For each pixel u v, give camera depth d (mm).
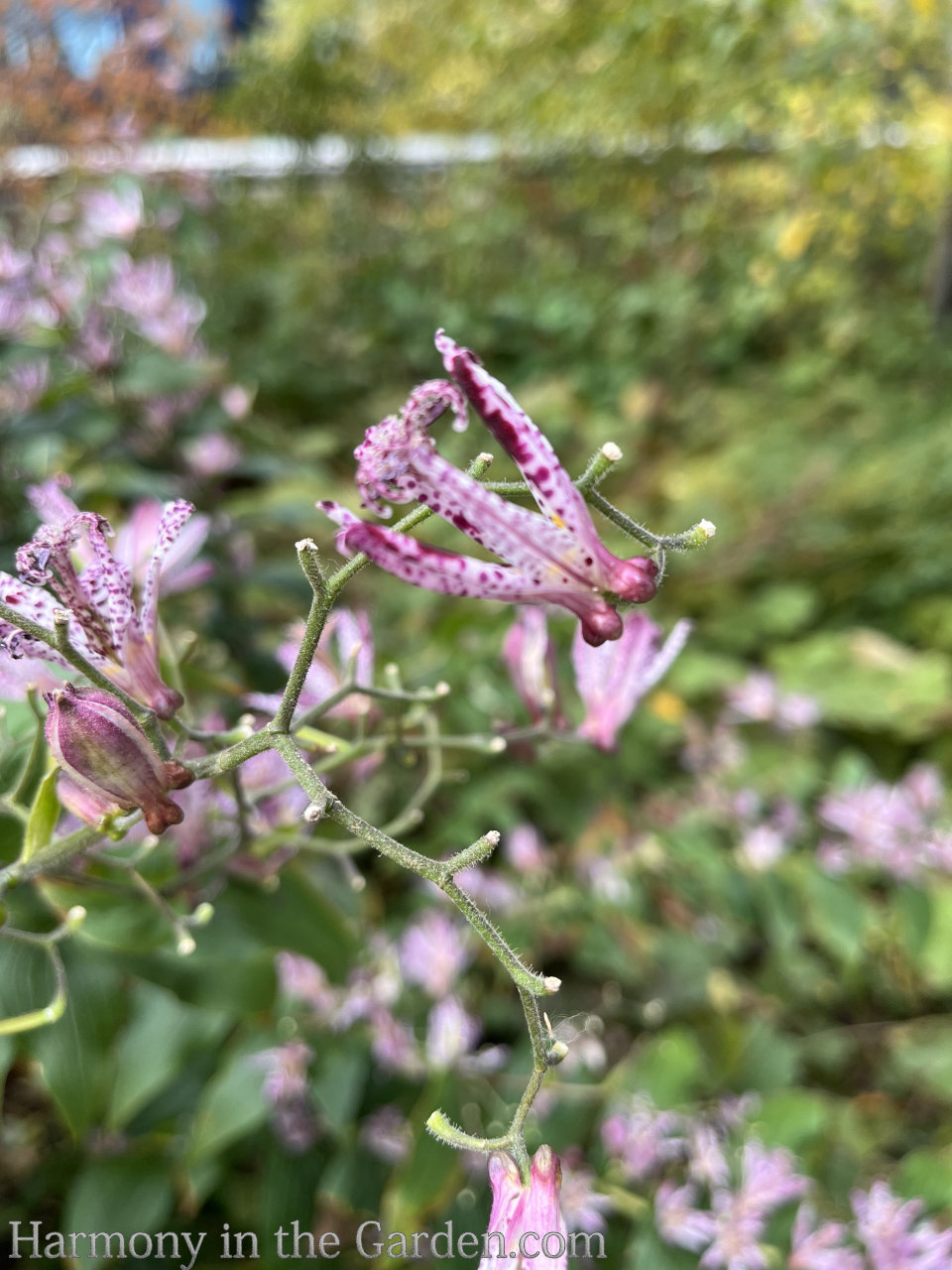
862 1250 177
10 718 117
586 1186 176
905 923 241
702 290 625
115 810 94
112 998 134
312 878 164
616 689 141
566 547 84
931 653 409
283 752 90
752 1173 175
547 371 573
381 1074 184
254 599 293
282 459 279
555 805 262
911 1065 278
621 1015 250
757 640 404
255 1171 208
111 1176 177
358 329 560
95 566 95
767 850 260
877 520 430
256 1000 141
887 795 257
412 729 158
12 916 127
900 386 548
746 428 512
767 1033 243
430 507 81
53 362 231
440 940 194
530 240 665
